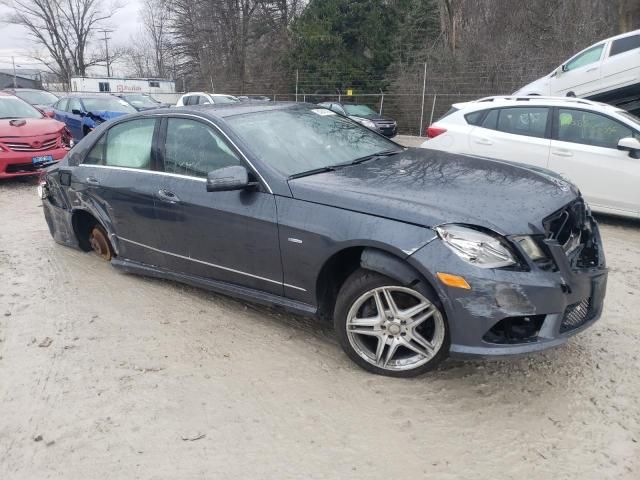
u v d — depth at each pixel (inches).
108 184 186.1
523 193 130.1
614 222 278.8
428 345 124.2
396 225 121.8
